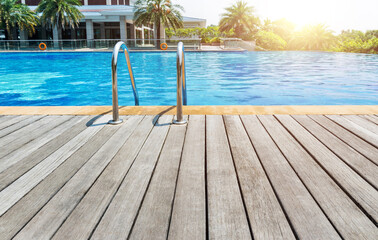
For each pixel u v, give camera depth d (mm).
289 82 8148
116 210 1456
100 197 1575
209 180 1754
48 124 2865
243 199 1553
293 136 2475
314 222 1349
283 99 6094
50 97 6559
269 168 1896
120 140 2426
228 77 9070
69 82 8484
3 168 1922
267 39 36094
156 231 1300
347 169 1864
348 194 1578
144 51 20406
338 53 24062
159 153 2162
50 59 15844
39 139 2459
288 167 1909
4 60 15344
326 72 10438
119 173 1850
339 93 6617
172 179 1773
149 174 1834
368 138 2395
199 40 22547
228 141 2389
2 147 2287
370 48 40438
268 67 12039
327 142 2322
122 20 27531
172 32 42594
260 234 1273
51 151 2203
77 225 1341
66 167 1937
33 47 22109
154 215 1415
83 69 11477
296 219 1370
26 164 1981
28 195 1595
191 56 17797
